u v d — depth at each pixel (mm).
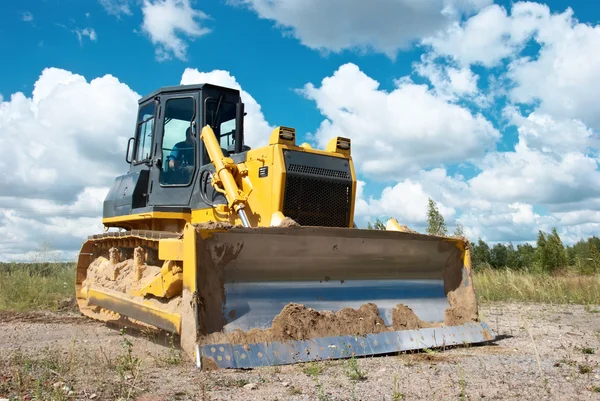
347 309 5621
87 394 3799
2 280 12008
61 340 6945
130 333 7566
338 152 7059
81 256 9398
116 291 7383
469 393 3904
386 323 5836
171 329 5391
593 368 4836
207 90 7484
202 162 7219
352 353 5242
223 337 4898
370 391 3953
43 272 13367
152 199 7719
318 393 3875
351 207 6871
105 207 8758
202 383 4043
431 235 6312
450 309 6352
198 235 5004
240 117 7711
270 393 3877
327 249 5680
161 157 7664
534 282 14086
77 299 9203
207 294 4977
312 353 5082
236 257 5207
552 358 5363
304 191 6508
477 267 18109
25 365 4625
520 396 3832
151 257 6832
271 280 5418
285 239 5414
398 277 6238
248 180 6699
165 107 7766
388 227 7031
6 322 8797
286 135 6586
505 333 7367
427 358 5297
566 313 10102
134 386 4012
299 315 5262
